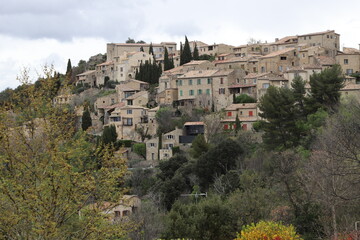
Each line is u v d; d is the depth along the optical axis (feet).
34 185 95.81
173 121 479.82
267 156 294.25
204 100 507.30
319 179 172.45
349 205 165.27
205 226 198.39
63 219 95.81
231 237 199.11
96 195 99.30
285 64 539.70
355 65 511.81
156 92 568.00
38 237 94.73
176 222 193.77
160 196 298.76
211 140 418.10
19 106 104.68
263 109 352.28
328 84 366.02
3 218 90.48
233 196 213.05
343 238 137.08
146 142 449.89
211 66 579.48
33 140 101.24
